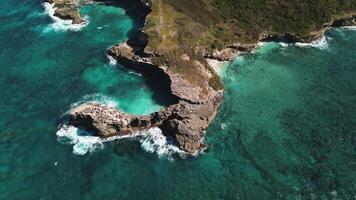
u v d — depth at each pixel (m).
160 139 69.25
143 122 70.56
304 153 67.12
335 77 82.25
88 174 64.06
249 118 73.50
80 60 85.62
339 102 76.56
